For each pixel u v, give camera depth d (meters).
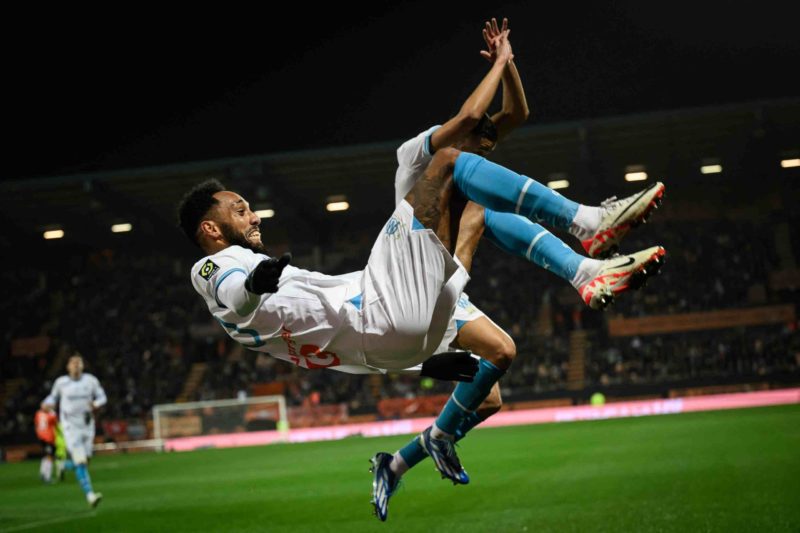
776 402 25.69
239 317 4.33
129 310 42.69
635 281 3.80
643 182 39.06
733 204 39.69
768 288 36.84
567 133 32.84
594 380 34.38
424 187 4.21
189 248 44.25
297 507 10.38
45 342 41.78
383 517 5.17
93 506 11.98
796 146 34.94
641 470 11.32
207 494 12.74
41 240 42.50
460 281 4.34
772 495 8.38
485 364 4.88
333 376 37.03
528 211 4.01
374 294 4.20
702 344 34.53
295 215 40.12
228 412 31.75
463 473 5.16
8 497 15.00
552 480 10.98
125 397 38.44
